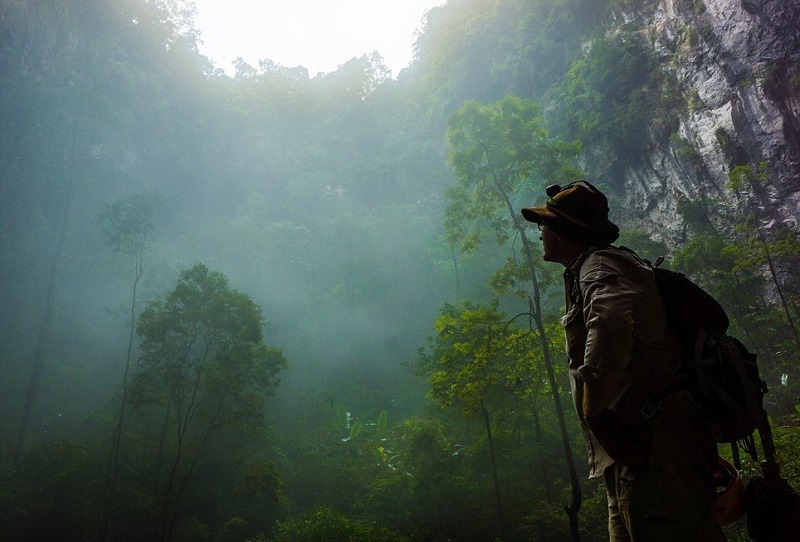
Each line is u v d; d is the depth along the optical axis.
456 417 21.75
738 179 30.34
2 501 20.44
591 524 13.82
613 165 59.28
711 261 31.45
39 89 50.38
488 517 16.97
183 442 28.11
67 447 24.41
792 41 48.28
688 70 54.44
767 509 1.17
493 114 14.79
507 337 14.13
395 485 21.56
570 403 17.78
